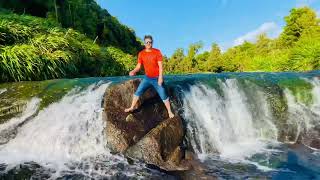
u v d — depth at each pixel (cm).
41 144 370
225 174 314
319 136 434
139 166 320
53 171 311
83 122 372
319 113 478
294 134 448
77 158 346
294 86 500
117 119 357
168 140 349
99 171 311
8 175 301
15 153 362
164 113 392
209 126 420
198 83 450
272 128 456
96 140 357
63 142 367
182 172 314
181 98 414
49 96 416
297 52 1207
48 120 388
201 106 428
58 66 588
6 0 922
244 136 450
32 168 318
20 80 522
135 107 374
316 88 503
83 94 409
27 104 408
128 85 389
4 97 421
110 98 375
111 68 850
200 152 386
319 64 1088
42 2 1024
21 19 668
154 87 371
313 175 315
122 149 339
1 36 564
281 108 474
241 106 465
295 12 2386
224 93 462
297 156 372
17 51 531
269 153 384
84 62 736
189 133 391
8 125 390
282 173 320
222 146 408
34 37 606
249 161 355
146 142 333
